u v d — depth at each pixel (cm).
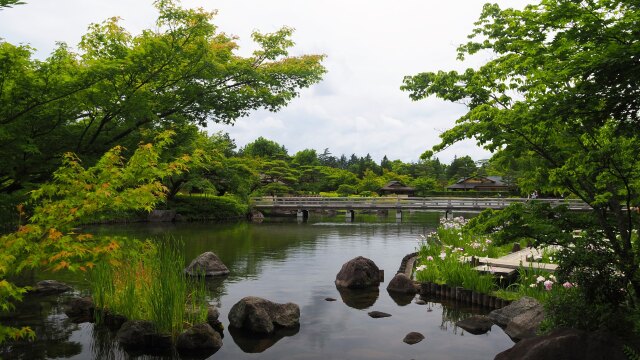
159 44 855
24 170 759
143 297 788
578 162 582
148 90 933
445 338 740
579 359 509
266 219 3828
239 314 792
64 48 748
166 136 582
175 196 3688
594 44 493
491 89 704
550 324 623
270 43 1166
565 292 646
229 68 1068
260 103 1120
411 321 837
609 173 576
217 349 690
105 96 776
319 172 6069
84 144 833
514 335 738
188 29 930
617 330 548
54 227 468
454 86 736
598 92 470
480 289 959
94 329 767
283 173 5131
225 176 3656
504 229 687
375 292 1076
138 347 688
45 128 760
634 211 680
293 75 1152
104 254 505
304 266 1430
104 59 795
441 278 1070
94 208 488
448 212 3872
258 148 6309
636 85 429
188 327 732
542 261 1110
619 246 625
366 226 3025
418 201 3769
